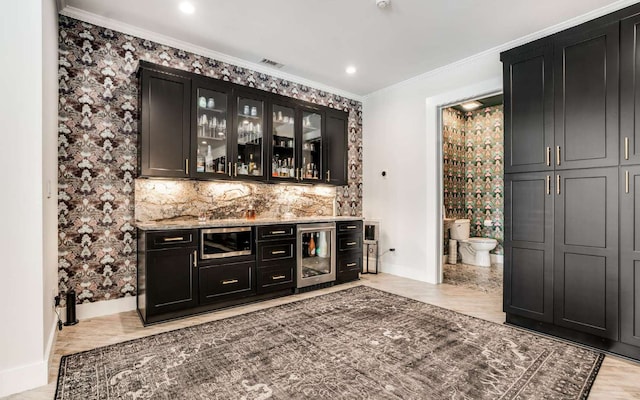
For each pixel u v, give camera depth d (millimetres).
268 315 2996
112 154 3021
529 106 2744
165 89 3047
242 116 3660
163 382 1876
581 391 1815
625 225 2258
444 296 3635
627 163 2250
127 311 3090
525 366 2092
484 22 2979
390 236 4773
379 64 3957
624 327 2246
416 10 2787
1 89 1819
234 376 1944
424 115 4312
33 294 1867
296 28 3104
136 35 3143
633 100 2229
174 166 3092
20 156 1857
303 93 4531
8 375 1775
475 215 5965
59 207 2766
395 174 4707
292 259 3670
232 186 3805
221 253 3137
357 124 5211
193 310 3002
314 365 2078
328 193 4805
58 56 2734
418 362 2125
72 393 1765
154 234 2750
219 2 2678
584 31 2443
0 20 1825
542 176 2664
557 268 2574
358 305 3303
